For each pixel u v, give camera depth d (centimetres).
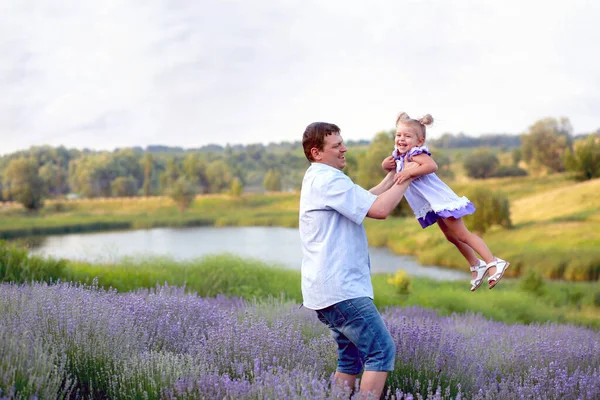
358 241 334
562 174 8075
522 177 8294
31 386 282
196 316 510
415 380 382
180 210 10869
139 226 8662
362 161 6569
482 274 371
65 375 345
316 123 348
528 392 373
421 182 379
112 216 10081
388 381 385
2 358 296
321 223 330
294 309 629
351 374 351
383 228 5628
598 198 5550
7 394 275
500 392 371
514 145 14200
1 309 407
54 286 515
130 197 12900
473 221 5312
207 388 321
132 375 338
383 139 6606
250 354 391
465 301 1398
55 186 13112
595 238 4447
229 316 496
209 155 18862
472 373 402
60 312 393
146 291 658
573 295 1920
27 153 13950
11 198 10488
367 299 325
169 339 434
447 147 14600
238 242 5603
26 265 895
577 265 3766
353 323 323
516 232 5056
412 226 5541
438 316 1041
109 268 1142
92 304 446
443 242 4688
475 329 695
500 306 1472
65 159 14275
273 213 9869
